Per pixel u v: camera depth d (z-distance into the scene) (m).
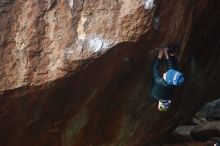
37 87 4.57
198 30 6.52
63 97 4.89
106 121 5.82
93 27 4.51
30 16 4.46
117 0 4.50
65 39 4.49
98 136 5.89
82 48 4.49
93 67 4.67
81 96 5.05
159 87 4.94
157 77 4.95
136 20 4.46
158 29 4.69
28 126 5.03
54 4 4.50
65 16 4.50
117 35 4.50
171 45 5.14
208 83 8.11
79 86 4.87
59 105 4.97
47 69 4.52
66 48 4.49
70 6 4.49
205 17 6.50
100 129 5.83
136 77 5.42
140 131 6.51
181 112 7.55
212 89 8.51
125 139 6.35
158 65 5.05
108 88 5.29
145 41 4.71
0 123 4.84
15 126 4.96
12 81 4.49
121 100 5.69
